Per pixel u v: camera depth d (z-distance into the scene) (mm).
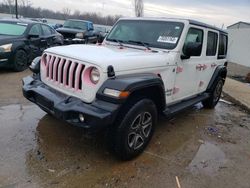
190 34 4805
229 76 13234
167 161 3926
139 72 3768
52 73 3926
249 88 9812
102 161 3719
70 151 3887
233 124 5859
